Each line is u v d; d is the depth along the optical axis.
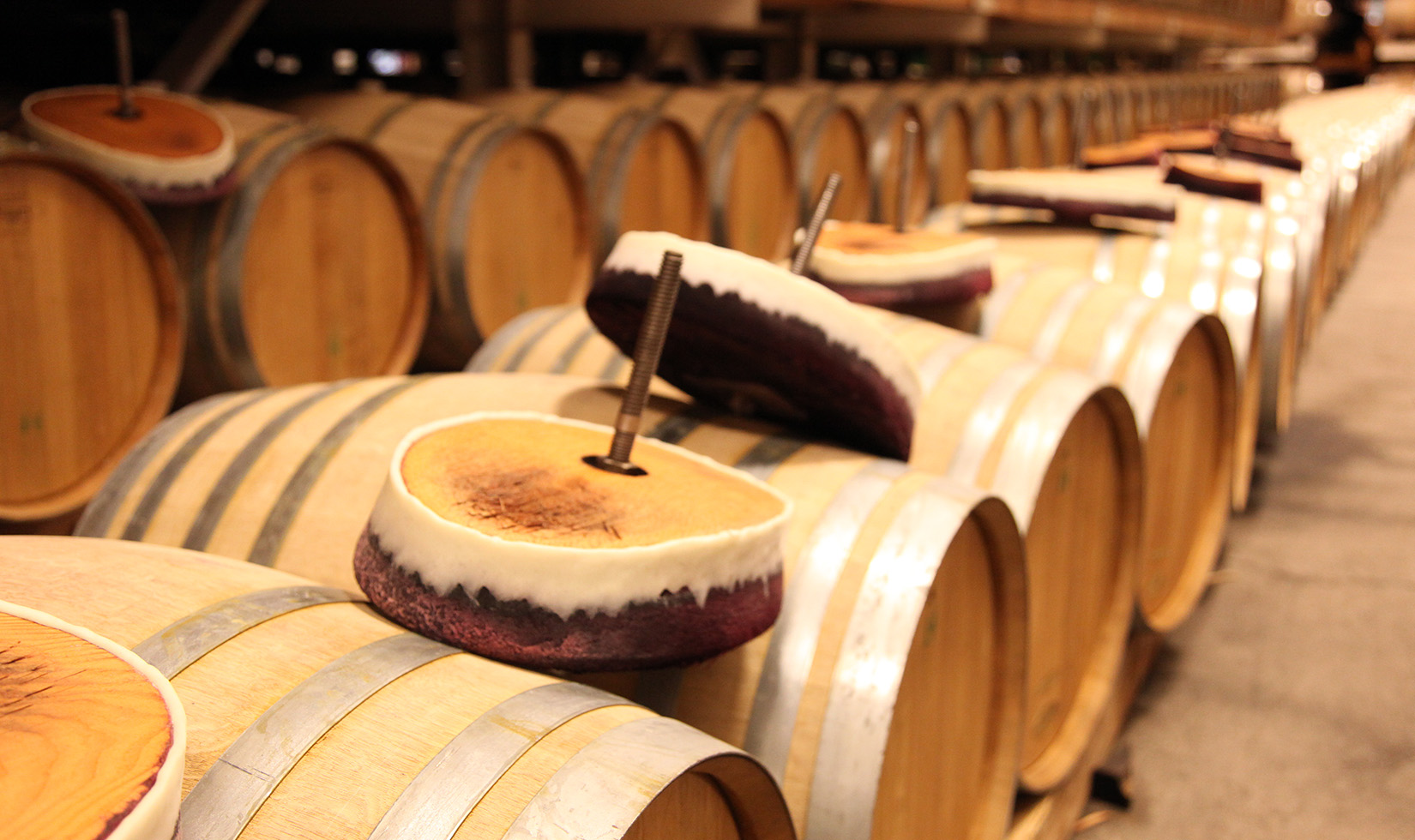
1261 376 5.43
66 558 1.45
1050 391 2.69
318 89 5.77
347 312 4.65
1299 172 7.97
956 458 2.59
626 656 1.32
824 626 1.83
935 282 3.10
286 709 1.21
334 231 4.54
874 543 1.90
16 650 0.88
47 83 7.31
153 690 0.83
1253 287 4.42
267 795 1.13
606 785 1.14
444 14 6.98
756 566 1.43
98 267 3.62
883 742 1.73
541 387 2.43
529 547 1.28
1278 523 5.47
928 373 2.75
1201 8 17.92
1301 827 3.28
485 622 1.31
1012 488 2.53
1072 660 3.06
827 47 15.62
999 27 12.66
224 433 2.24
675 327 1.82
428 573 1.33
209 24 4.93
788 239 7.18
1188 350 3.67
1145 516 3.18
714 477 1.63
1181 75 20.16
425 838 1.10
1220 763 3.58
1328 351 8.64
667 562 1.32
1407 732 3.75
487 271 5.20
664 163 6.21
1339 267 10.35
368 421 2.22
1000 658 2.39
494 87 7.12
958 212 5.47
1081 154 6.58
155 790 0.73
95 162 3.45
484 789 1.14
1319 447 6.52
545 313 3.38
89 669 0.86
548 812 1.12
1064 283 3.73
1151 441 3.49
